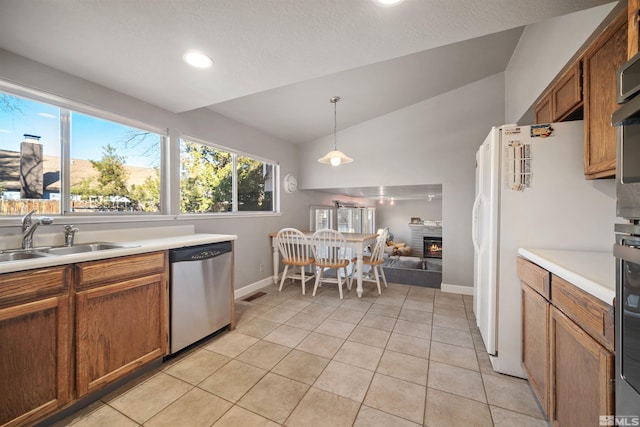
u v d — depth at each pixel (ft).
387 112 12.17
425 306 9.64
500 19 4.38
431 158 11.66
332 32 4.71
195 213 9.15
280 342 7.04
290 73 6.07
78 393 4.52
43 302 4.12
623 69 2.34
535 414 4.57
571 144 5.13
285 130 12.28
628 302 2.36
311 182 14.23
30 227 5.23
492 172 5.70
